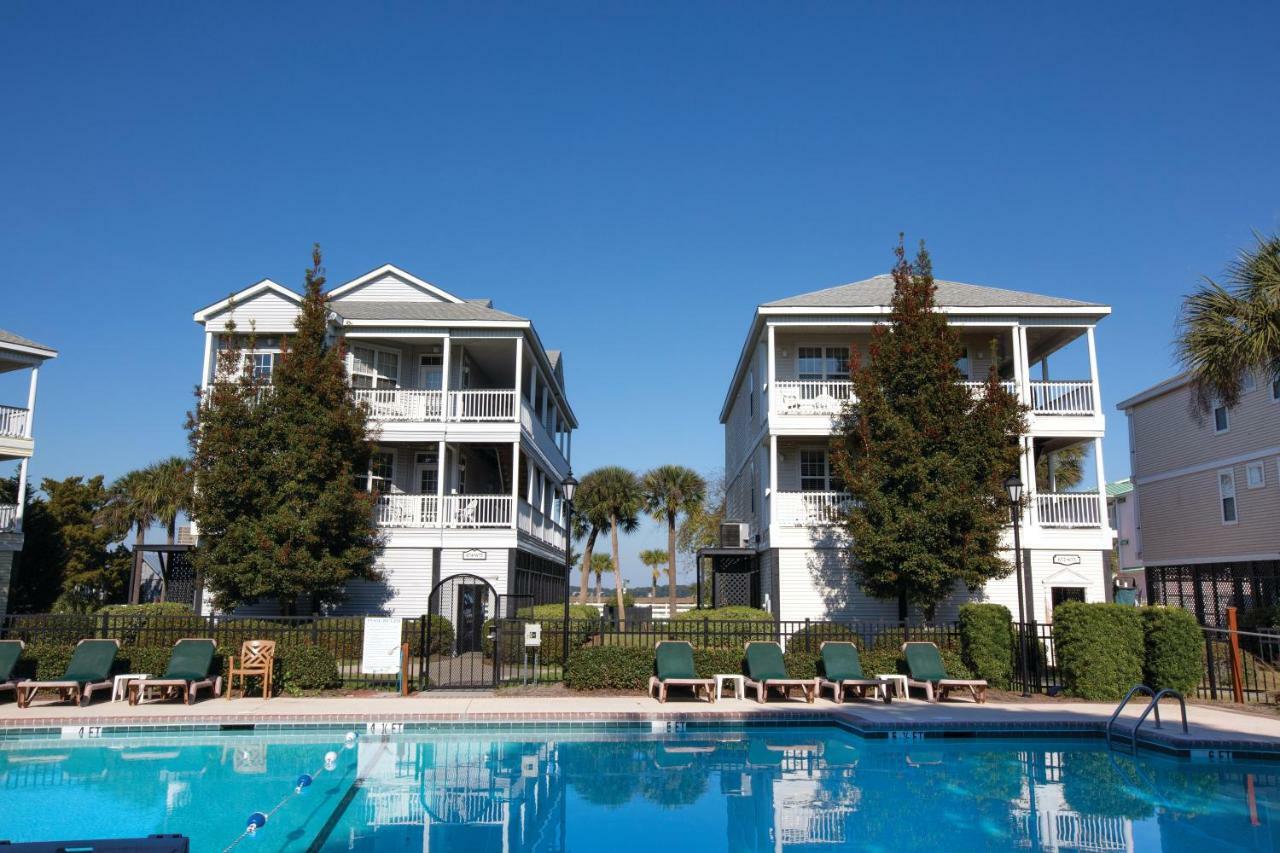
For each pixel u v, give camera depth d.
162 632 16.53
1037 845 8.16
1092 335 23.05
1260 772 11.19
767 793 10.16
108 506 41.50
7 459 26.27
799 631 17.75
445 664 20.80
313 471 19.39
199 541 20.36
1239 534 27.62
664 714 14.00
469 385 27.73
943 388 19.12
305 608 22.41
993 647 17.00
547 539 31.66
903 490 18.97
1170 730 12.56
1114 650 15.94
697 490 47.19
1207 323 14.80
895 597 20.30
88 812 8.98
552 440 33.50
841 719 14.07
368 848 7.95
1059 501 22.44
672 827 8.79
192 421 19.89
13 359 25.48
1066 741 13.16
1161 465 31.95
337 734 13.30
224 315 23.86
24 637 16.41
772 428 22.91
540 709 14.28
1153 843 8.23
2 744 12.54
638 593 78.75
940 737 13.23
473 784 10.51
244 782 10.38
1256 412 27.02
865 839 8.38
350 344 24.86
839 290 25.05
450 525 23.52
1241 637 22.17
